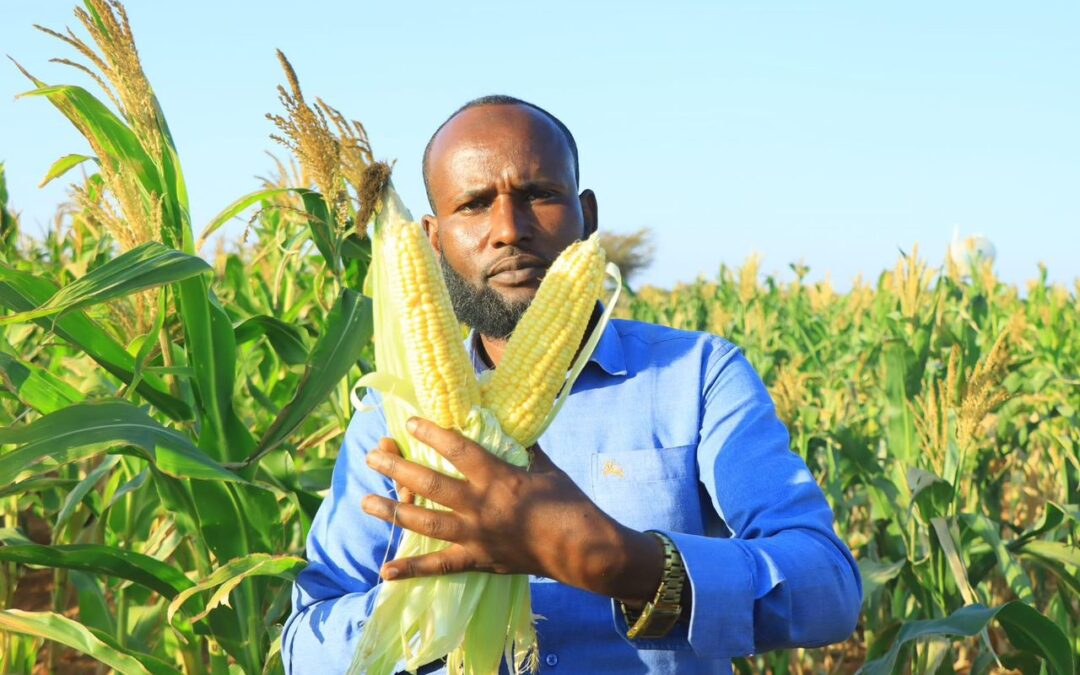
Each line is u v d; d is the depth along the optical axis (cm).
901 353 545
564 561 152
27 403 329
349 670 167
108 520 466
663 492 201
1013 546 423
